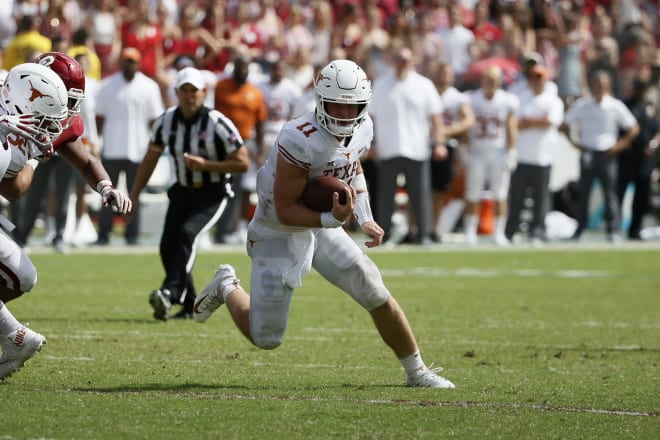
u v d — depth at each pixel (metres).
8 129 17.11
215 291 18.92
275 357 21.95
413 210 48.84
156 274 37.34
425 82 47.81
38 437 14.62
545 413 16.64
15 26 50.81
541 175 51.06
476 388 18.77
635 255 47.47
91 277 36.09
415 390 18.44
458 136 50.31
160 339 23.95
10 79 17.34
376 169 51.34
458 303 31.69
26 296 30.97
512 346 24.05
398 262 43.56
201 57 51.19
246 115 45.50
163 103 49.94
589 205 57.31
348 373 20.19
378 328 18.61
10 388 17.88
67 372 19.52
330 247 18.03
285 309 17.94
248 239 18.17
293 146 16.91
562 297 33.44
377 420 15.93
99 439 14.60
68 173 43.94
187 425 15.45
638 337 25.72
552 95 50.91
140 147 45.31
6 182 17.66
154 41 49.81
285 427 15.41
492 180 50.59
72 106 18.41
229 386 18.58
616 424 15.95
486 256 46.28
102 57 52.00
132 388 18.17
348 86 16.73
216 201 27.28
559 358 22.48
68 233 49.12
